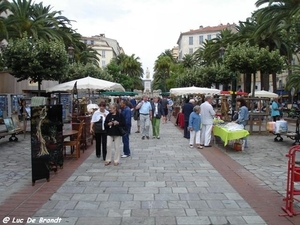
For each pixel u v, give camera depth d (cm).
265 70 1880
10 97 2083
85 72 2909
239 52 1884
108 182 648
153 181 657
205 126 1157
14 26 2180
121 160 892
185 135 1422
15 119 1322
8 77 2538
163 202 523
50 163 710
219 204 516
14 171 752
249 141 1331
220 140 1295
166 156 960
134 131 1728
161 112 1412
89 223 437
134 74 8394
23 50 1484
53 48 1519
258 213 477
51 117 709
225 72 3162
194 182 652
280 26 2417
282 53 2700
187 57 6800
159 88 8094
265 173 740
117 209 490
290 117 2744
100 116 906
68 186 618
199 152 1039
